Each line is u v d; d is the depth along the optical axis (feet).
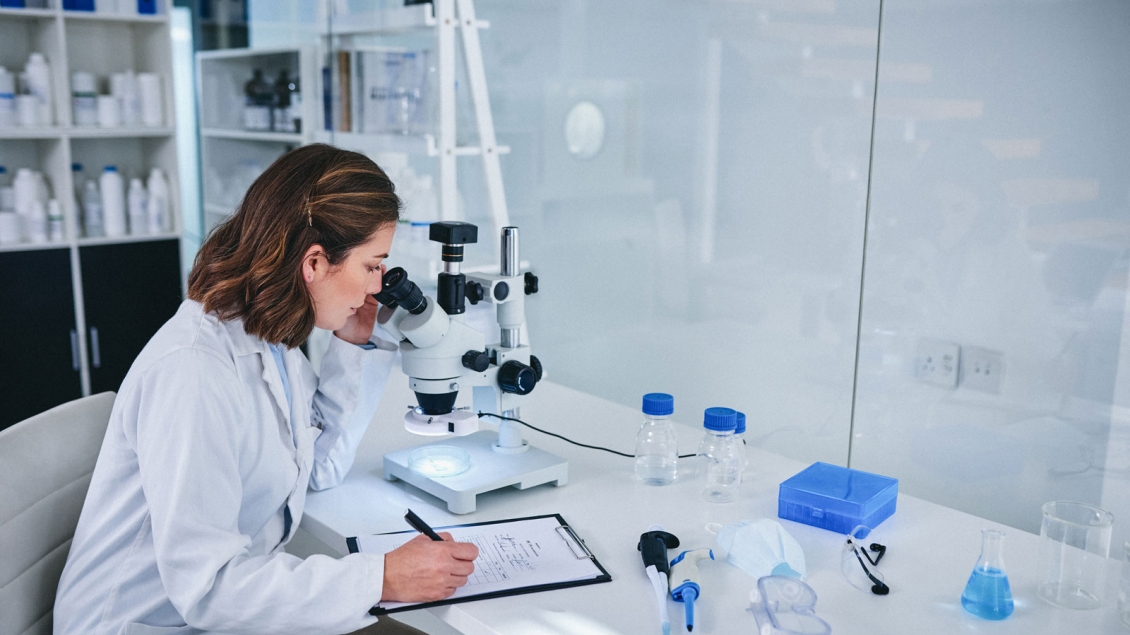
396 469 5.11
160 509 3.56
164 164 11.78
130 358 11.56
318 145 4.10
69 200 10.70
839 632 3.60
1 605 3.88
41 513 4.19
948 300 7.29
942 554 4.37
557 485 5.16
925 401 7.55
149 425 3.66
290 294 3.96
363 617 3.71
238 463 3.94
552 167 9.95
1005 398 7.10
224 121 12.46
